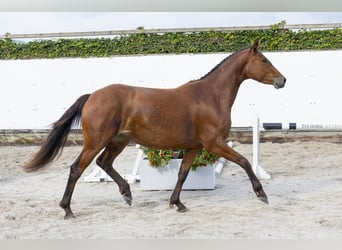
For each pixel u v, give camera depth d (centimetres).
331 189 850
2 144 1535
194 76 1500
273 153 1287
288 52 1462
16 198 814
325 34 1450
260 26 1470
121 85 679
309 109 1466
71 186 657
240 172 1059
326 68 1451
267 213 678
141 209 720
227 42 1490
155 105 668
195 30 1489
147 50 1526
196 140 693
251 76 726
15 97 1558
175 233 583
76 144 1508
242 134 1473
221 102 703
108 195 839
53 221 652
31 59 1553
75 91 1547
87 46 1540
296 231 585
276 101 1473
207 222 634
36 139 1529
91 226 622
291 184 909
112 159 727
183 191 858
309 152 1282
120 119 658
